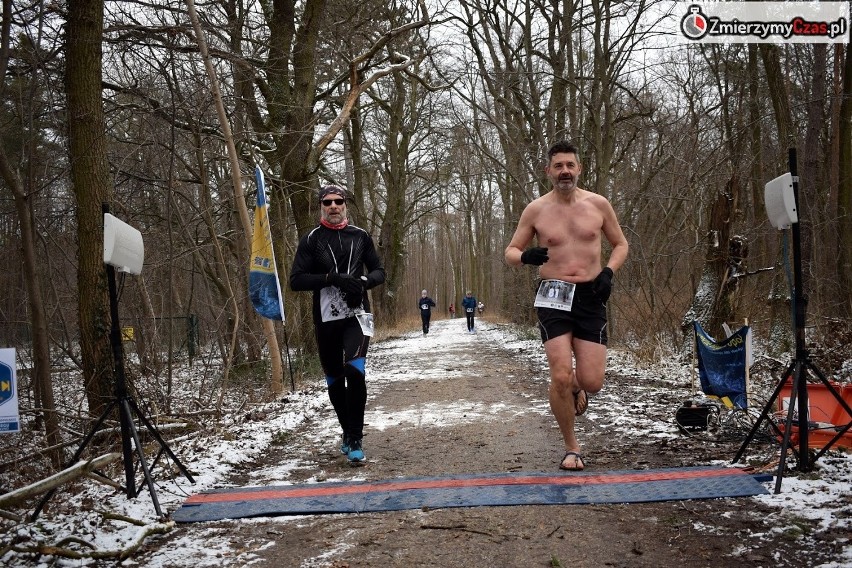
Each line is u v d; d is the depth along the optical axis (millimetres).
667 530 3238
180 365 14781
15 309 10352
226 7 11367
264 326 9484
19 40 7359
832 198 13555
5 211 9203
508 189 29359
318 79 15445
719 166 13305
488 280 52438
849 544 2844
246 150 13148
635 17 14617
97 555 3105
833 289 12594
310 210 12734
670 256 12867
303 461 5324
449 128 25047
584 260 4508
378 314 29547
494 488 4051
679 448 4949
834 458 4133
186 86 9531
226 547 3287
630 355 11797
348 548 3213
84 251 6344
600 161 14703
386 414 7453
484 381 10117
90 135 6414
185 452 5488
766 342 12023
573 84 14805
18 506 4164
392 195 28641
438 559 3027
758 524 3207
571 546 3105
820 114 12016
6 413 3727
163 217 12219
